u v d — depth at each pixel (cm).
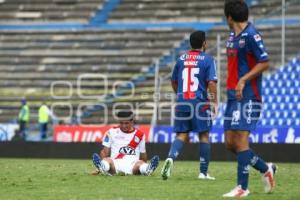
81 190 3159
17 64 10681
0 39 11206
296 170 5181
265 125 8019
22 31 11281
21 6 11781
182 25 10819
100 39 10831
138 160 4209
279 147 7306
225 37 8919
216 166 5962
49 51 10806
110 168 4153
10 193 3019
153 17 11081
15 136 8762
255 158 2973
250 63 2897
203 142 4038
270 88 8450
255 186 3434
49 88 10188
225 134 2945
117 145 4216
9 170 4897
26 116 8788
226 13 2931
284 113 8231
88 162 6669
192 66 4000
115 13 11312
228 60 2942
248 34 2869
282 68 8538
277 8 9538
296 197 2853
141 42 10606
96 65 10425
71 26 11375
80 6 11612
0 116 9875
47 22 11481
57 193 3019
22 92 10206
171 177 4078
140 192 3075
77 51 10706
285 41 8819
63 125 8369
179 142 3941
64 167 5412
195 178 4009
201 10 10931
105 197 2848
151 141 7825
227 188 3288
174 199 2773
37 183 3556
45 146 8144
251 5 10219
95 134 8138
